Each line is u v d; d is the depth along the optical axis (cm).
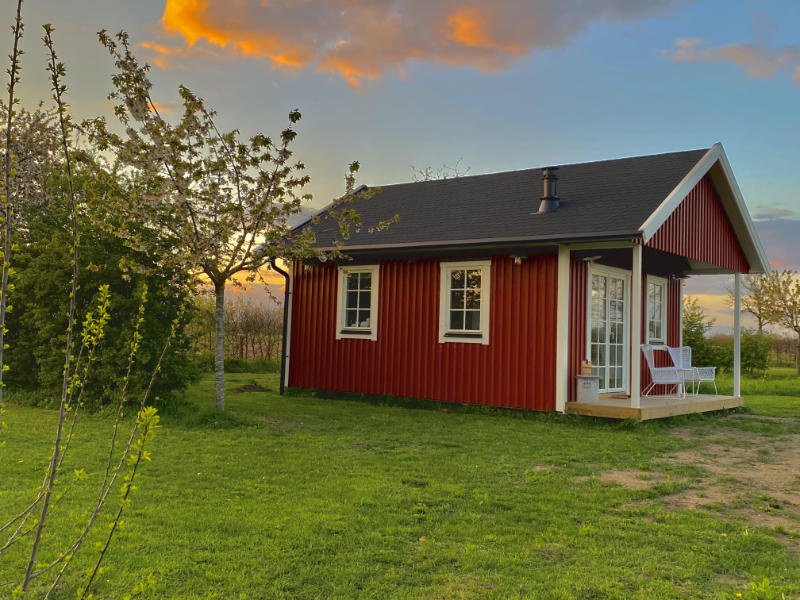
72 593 360
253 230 979
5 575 380
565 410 1108
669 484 662
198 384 1577
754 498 624
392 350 1327
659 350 1473
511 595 379
